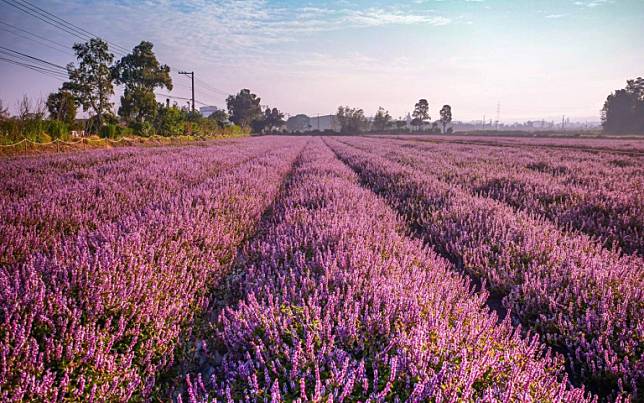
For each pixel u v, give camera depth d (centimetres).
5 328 243
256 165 1481
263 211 799
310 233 490
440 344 242
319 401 196
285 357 237
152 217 548
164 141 3412
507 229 582
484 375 234
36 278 303
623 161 1761
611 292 355
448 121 13238
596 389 290
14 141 1892
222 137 5744
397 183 1078
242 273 428
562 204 791
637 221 630
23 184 796
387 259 437
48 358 235
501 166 1547
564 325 334
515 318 387
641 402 261
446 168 1455
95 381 236
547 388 238
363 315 285
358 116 12300
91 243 441
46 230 518
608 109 10419
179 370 291
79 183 832
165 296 343
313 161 1753
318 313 274
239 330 273
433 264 447
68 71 4509
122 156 1638
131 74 5372
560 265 434
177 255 428
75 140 2383
